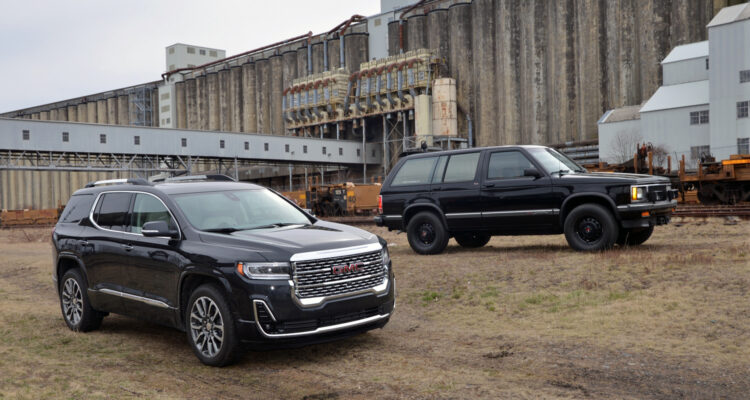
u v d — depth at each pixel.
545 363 5.11
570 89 75.56
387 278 5.88
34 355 6.09
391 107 85.38
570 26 75.50
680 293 7.02
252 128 112.81
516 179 10.69
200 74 122.75
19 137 56.94
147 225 5.87
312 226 6.30
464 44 85.56
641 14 67.69
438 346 5.94
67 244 7.46
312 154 82.00
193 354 6.05
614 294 7.32
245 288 5.22
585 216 10.02
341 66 97.38
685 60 52.38
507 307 7.43
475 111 85.12
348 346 6.12
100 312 7.32
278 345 5.23
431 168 11.84
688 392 4.23
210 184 6.82
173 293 5.91
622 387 4.41
